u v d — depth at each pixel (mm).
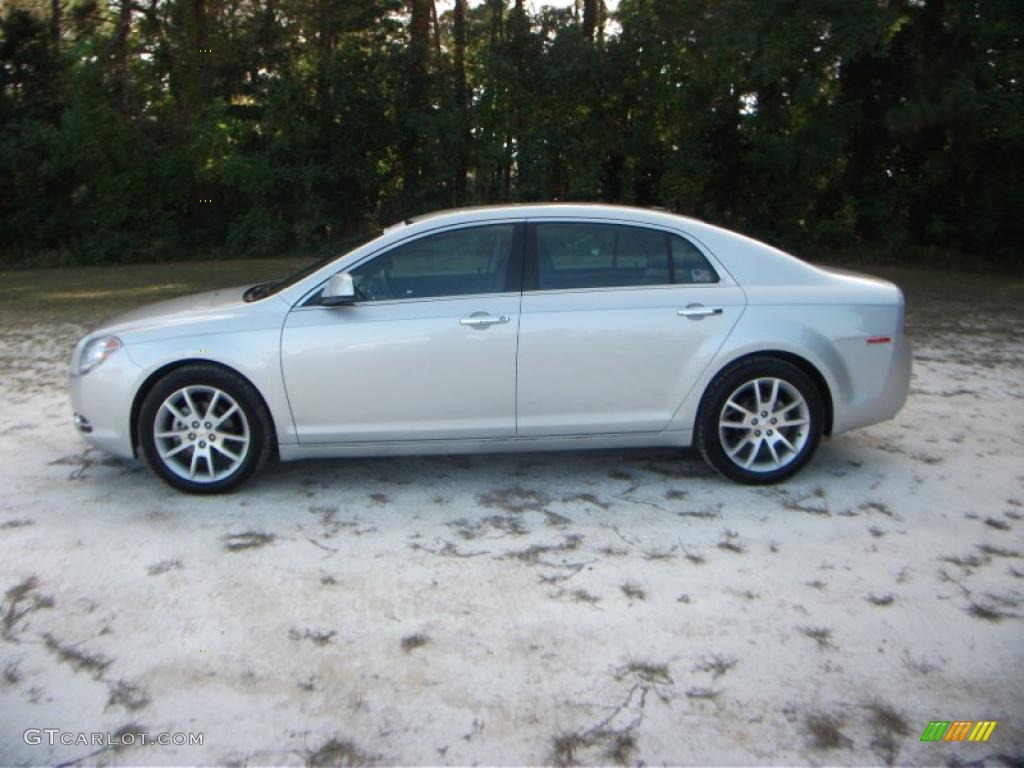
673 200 22781
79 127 23109
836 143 20094
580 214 5211
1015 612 3805
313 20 23922
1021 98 17375
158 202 24172
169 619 3746
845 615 3779
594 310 5047
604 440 5219
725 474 5250
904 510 4918
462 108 23781
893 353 5277
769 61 18969
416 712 3133
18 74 24641
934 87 18453
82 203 23906
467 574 4160
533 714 3121
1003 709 3146
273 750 2934
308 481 5430
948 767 2861
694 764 2871
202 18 23984
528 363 5020
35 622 3719
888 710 3143
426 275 5125
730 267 5242
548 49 22906
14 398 7492
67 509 4949
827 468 5621
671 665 3412
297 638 3604
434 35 25281
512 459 5855
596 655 3480
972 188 20312
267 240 23703
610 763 2873
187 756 2902
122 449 5098
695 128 22000
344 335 4953
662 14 21750
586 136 22906
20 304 14336
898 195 21125
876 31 18109
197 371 4961
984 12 17578
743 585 4043
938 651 3508
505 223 5172
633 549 4426
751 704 3176
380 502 5078
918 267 19906
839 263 20750
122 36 24609
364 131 23516
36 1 26953
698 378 5117
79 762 2871
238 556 4348
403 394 5004
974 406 7117
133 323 5152
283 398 4977
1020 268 19531
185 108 24422
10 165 23344
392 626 3695
